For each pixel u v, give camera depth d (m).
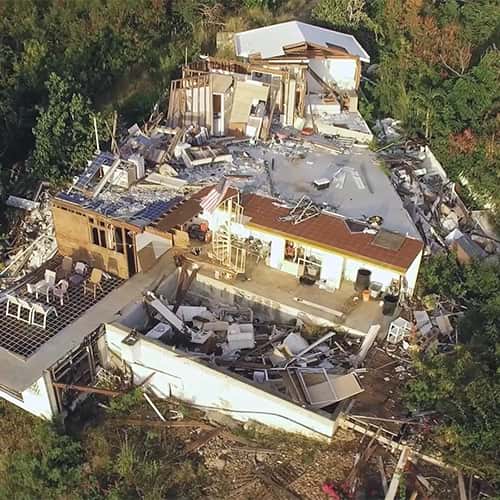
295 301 25.41
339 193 28.94
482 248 29.08
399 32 42.44
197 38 43.44
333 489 20.25
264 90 33.50
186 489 21.00
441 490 19.91
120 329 23.78
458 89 33.81
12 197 32.06
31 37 41.03
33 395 23.12
